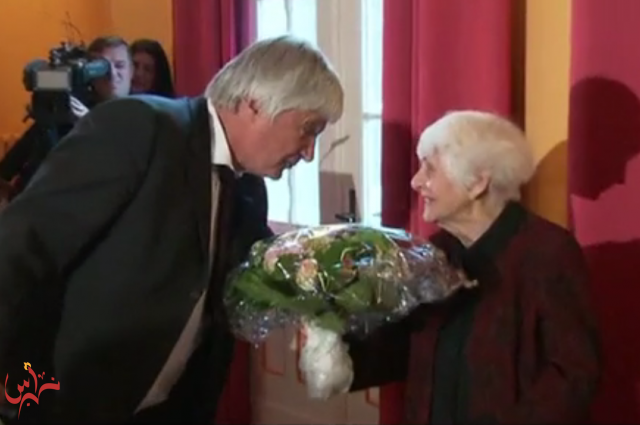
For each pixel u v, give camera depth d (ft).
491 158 6.53
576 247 6.56
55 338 6.45
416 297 6.44
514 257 6.56
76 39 13.03
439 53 8.59
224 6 11.66
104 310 6.35
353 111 10.72
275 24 11.57
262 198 7.41
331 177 11.10
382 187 9.43
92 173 6.09
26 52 12.61
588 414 6.48
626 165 7.48
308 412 11.71
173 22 12.57
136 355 6.52
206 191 6.48
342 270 6.28
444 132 6.64
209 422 7.67
